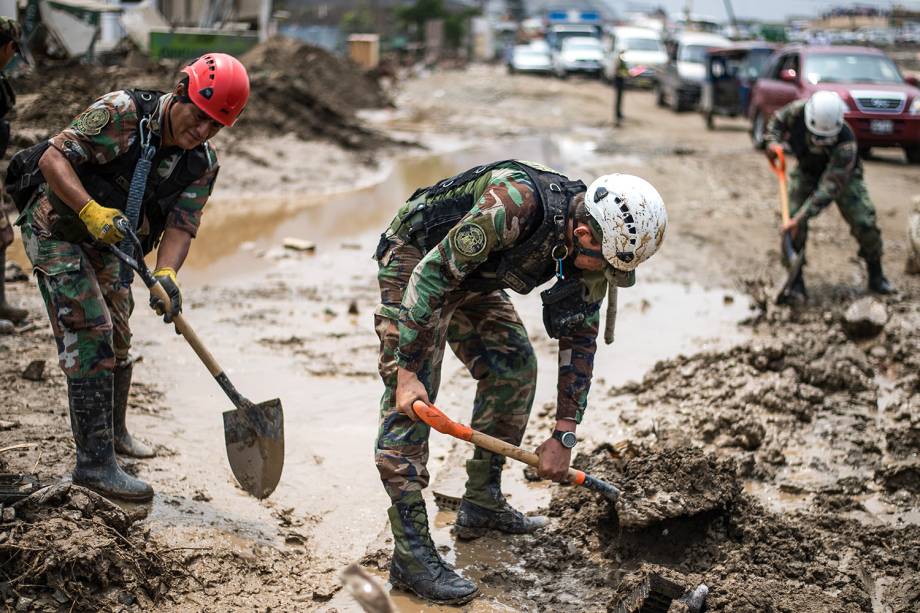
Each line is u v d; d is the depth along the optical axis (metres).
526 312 7.07
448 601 3.40
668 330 6.66
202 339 6.05
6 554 3.10
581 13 58.72
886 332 6.28
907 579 3.64
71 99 11.85
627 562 3.73
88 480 3.80
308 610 3.35
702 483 3.76
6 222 5.72
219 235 9.12
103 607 3.13
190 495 4.03
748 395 5.23
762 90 16.58
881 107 14.69
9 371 5.07
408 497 3.44
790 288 7.27
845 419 5.13
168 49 18.81
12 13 14.13
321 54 22.23
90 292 3.64
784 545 3.73
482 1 83.88
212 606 3.30
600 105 25.17
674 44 25.12
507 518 3.91
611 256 3.04
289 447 4.65
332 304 7.01
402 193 11.89
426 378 3.43
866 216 7.36
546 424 5.06
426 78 34.31
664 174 13.50
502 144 16.86
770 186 12.65
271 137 13.76
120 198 3.60
